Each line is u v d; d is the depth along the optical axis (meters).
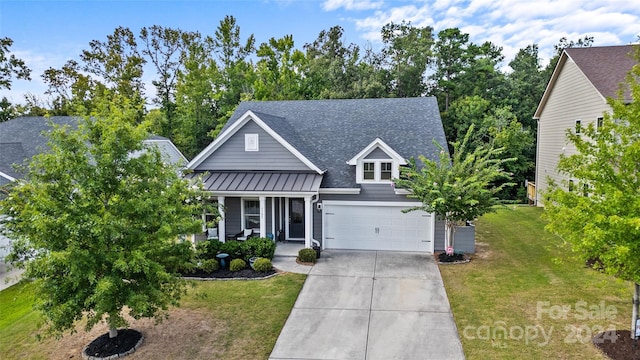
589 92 23.11
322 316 12.16
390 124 21.62
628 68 22.38
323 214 19.52
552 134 29.03
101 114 10.44
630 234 8.22
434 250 18.86
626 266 8.61
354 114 22.83
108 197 9.88
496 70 47.50
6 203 9.19
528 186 34.94
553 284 14.07
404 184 17.36
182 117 42.59
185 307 12.92
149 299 9.78
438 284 14.57
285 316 12.20
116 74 43.84
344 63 49.41
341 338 10.83
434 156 19.42
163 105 43.75
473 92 44.06
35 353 10.45
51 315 8.73
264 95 42.62
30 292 9.64
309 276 15.66
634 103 9.16
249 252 17.00
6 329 12.01
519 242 19.92
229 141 19.58
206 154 19.69
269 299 13.48
